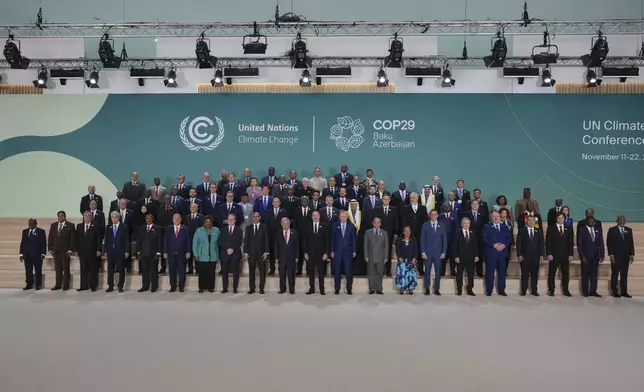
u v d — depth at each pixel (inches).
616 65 553.0
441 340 297.7
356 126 582.2
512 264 459.2
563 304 389.1
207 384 232.2
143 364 256.7
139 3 572.7
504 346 288.4
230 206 467.8
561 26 554.6
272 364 257.4
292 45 530.0
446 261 452.4
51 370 248.8
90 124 586.6
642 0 550.6
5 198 586.9
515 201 573.9
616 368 256.1
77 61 564.7
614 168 569.6
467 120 576.7
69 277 433.1
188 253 425.7
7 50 506.0
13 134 587.5
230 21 572.4
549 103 571.5
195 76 586.2
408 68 539.2
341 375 243.6
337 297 408.5
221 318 343.0
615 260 415.5
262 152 586.9
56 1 571.5
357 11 568.7
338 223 422.9
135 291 426.9
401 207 493.7
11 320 336.5
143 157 587.2
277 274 449.7
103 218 461.7
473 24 490.9
